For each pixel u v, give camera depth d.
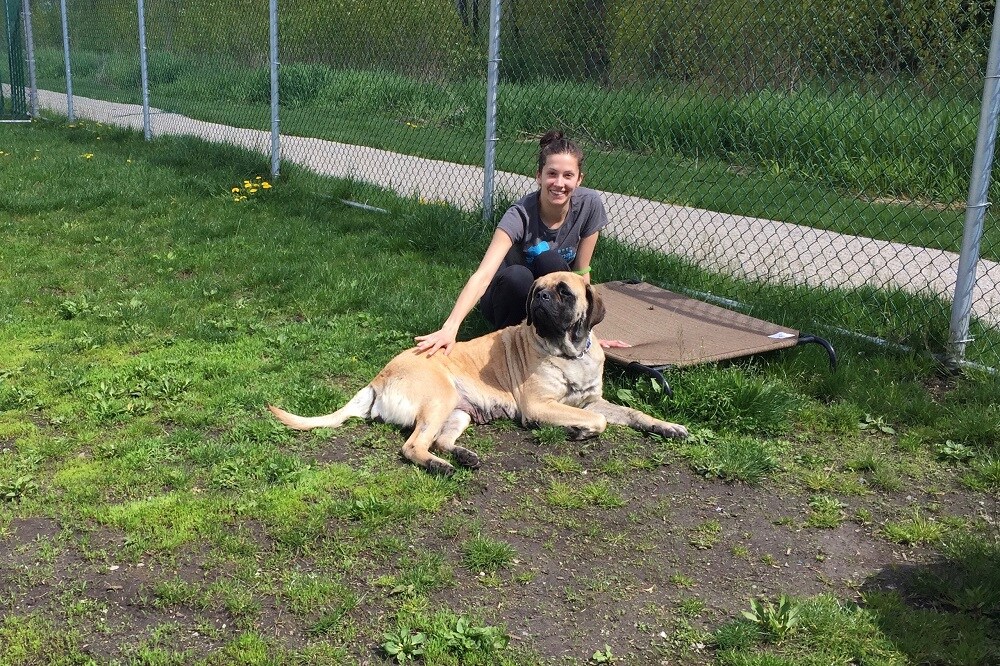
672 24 8.01
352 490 3.65
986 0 6.40
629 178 9.94
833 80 7.60
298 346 5.37
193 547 3.24
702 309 5.66
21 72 16.58
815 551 3.35
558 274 4.27
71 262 7.04
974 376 4.83
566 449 4.13
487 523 3.47
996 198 8.26
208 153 11.48
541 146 4.90
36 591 2.97
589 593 3.04
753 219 8.85
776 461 4.01
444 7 8.80
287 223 8.41
